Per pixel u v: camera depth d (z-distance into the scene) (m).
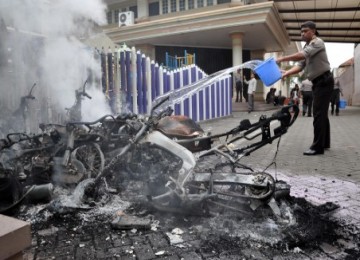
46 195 3.94
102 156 4.31
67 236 3.14
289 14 20.38
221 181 3.41
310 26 6.24
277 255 2.71
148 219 3.38
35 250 2.88
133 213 3.63
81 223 3.43
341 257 2.67
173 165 3.82
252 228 3.15
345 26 22.53
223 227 3.20
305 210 3.56
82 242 3.02
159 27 19.70
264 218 3.32
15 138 5.38
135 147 4.00
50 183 4.16
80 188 3.91
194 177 3.60
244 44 22.58
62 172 4.39
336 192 4.25
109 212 3.67
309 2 18.05
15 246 1.58
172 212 3.50
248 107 17.02
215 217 3.41
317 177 4.96
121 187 4.43
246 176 3.42
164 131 4.08
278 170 5.40
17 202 3.70
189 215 3.48
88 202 3.83
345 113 19.75
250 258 2.68
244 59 24.59
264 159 6.25
